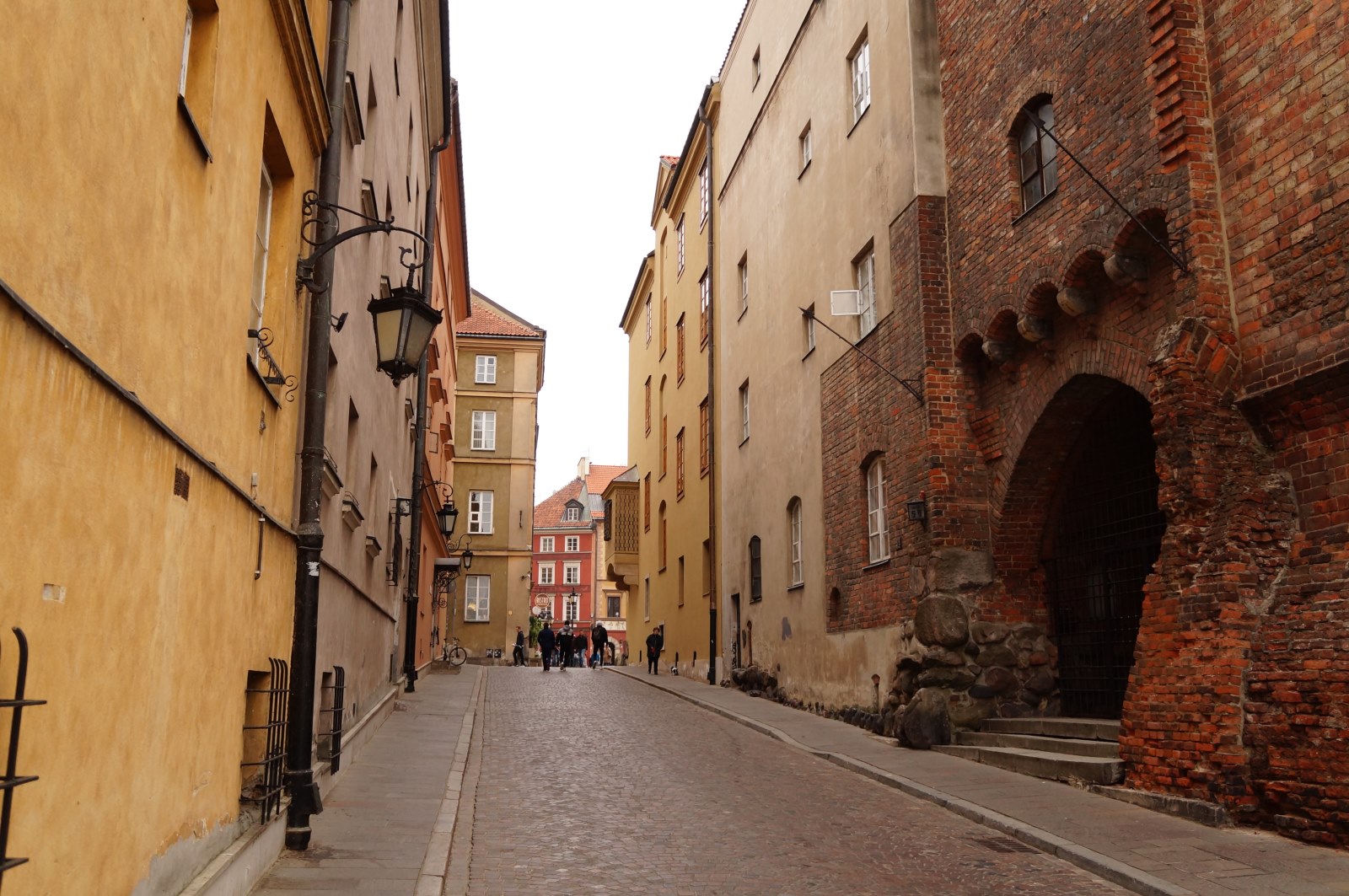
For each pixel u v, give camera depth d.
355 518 12.25
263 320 8.01
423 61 21.56
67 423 3.84
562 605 100.62
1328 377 8.59
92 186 4.03
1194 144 9.95
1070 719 12.71
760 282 24.45
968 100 14.81
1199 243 9.77
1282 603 8.84
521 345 49.09
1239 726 8.77
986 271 14.02
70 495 3.91
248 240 6.78
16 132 3.34
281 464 8.15
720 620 27.11
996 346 13.77
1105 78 11.45
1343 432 8.60
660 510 37.41
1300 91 9.00
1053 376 12.88
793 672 20.39
